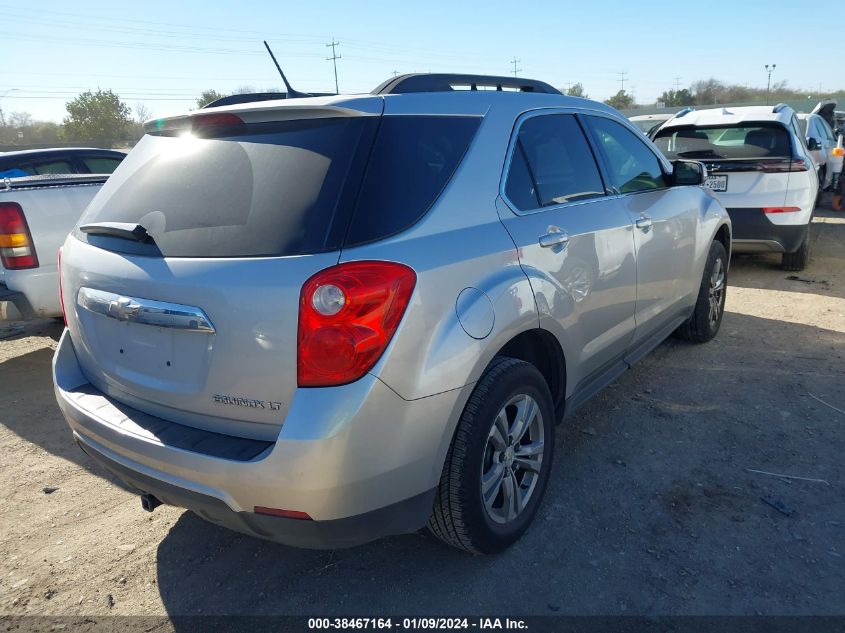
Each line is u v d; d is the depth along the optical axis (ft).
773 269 24.73
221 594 8.60
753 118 22.62
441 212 7.92
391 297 6.88
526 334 9.27
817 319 18.37
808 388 13.80
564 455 11.55
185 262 7.25
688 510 9.84
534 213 9.37
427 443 7.33
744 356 15.75
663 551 8.95
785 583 8.25
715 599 8.04
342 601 8.35
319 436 6.55
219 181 7.74
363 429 6.73
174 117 8.54
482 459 8.11
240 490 6.81
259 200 7.30
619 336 11.58
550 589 8.34
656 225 12.48
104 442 7.98
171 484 7.27
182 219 7.67
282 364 6.73
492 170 8.88
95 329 8.45
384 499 7.12
